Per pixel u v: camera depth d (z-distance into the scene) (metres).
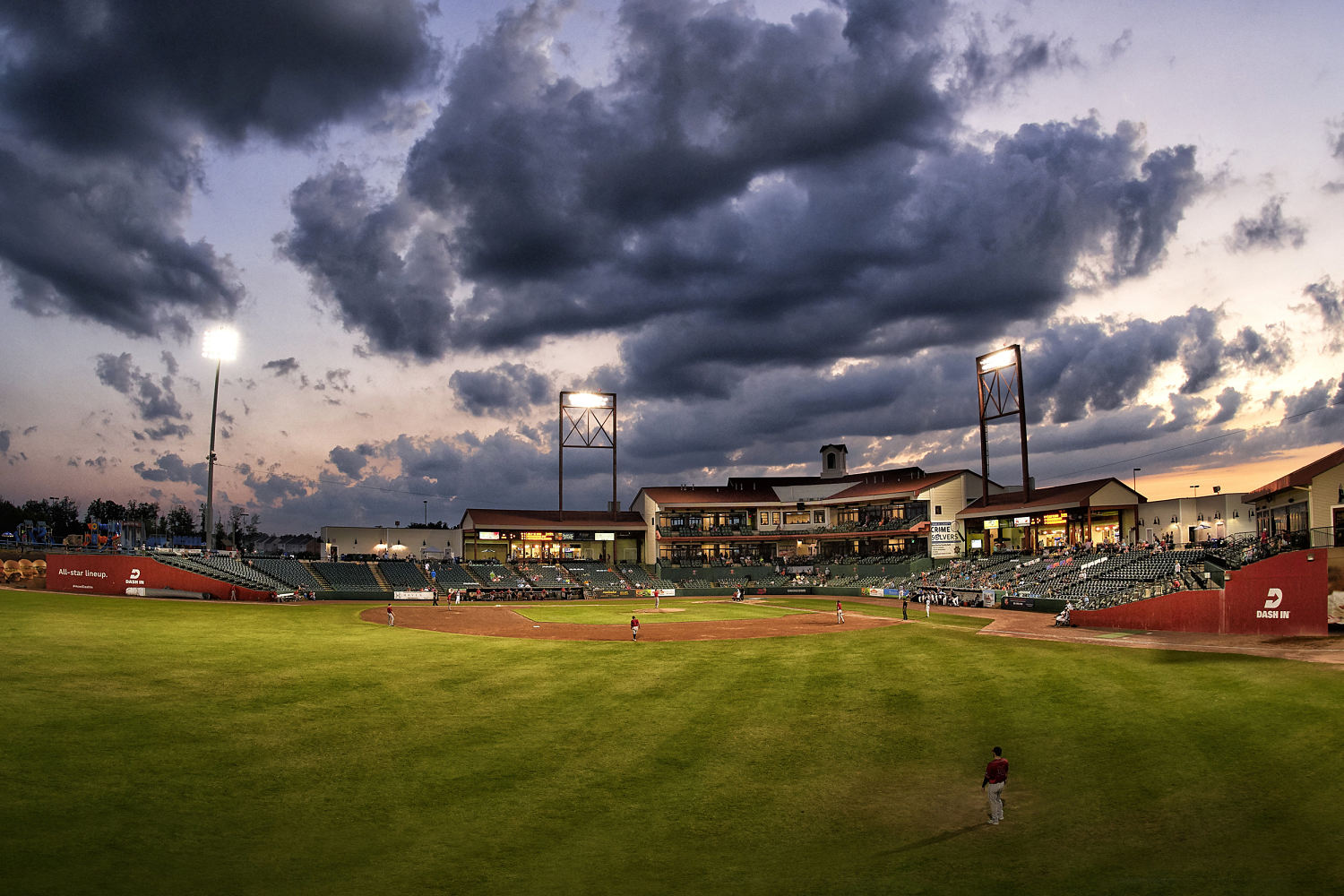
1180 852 15.41
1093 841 16.20
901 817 17.98
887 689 30.23
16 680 26.77
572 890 14.34
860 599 83.50
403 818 17.59
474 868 15.20
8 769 18.55
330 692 28.73
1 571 63.91
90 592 62.66
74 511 134.50
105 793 17.78
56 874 13.83
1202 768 19.98
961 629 48.91
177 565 64.12
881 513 102.50
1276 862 14.71
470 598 84.50
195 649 35.88
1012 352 90.19
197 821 16.81
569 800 18.89
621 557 113.44
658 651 40.75
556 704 27.91
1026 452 88.69
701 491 113.81
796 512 108.69
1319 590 37.47
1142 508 75.06
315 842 16.14
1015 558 79.56
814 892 14.23
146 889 13.62
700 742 23.52
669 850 16.19
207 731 22.95
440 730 24.27
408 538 102.00
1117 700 27.06
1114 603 49.47
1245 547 46.16
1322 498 39.62
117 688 27.02
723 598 90.81
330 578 83.31
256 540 157.62
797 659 38.03
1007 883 14.39
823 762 21.73
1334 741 21.14
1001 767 17.50
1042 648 39.22
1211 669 30.83
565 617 61.25
